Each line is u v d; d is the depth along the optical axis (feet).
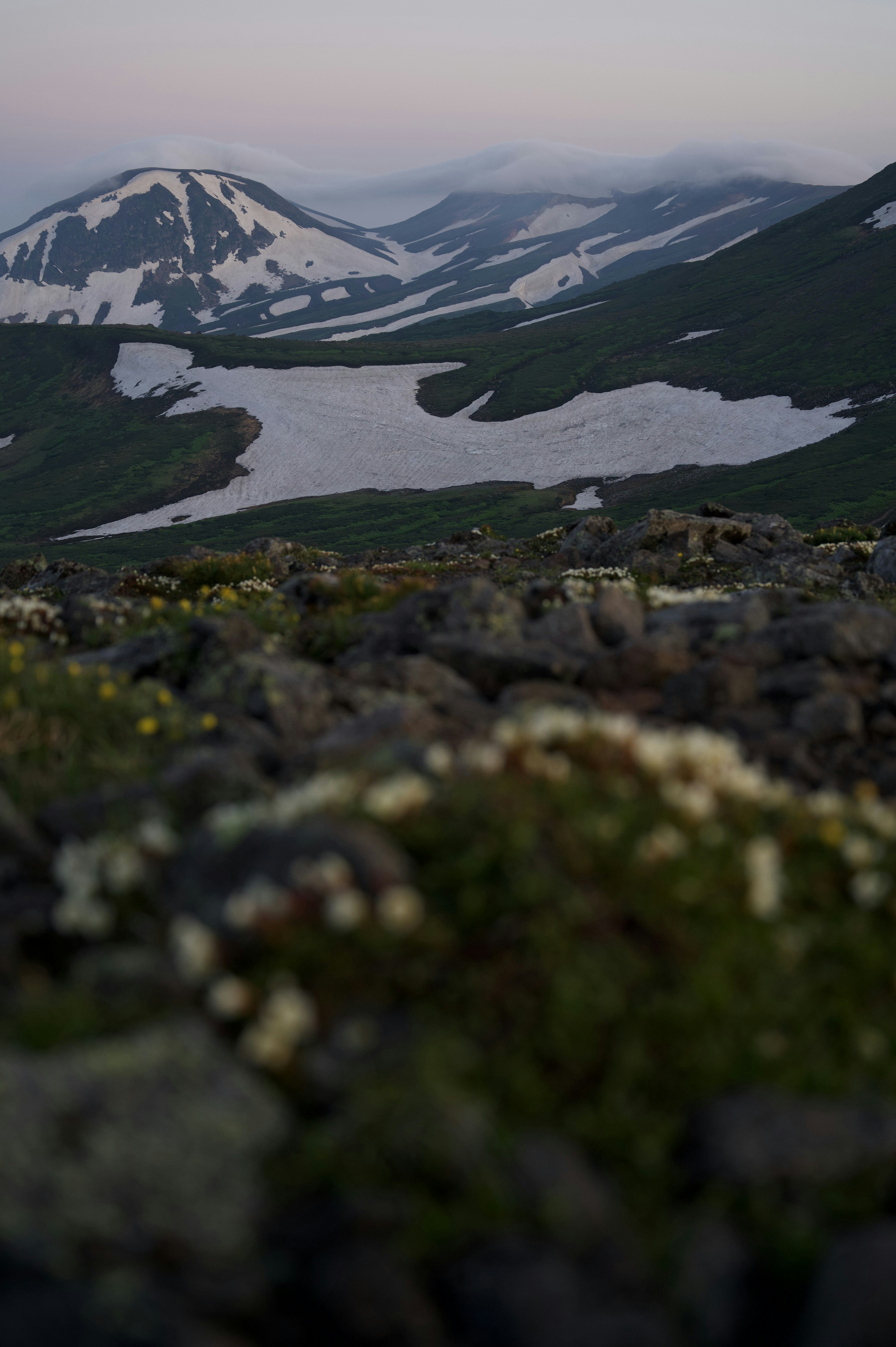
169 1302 7.90
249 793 18.13
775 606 36.68
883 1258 8.79
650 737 17.13
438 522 436.35
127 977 12.32
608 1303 8.58
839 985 13.11
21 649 28.55
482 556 97.19
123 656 30.99
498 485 497.05
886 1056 12.17
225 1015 11.89
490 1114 10.23
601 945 12.14
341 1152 9.64
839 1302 8.55
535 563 91.97
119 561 421.18
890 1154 10.35
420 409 631.56
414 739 19.12
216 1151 9.61
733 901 13.41
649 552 79.36
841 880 15.46
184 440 614.34
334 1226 8.86
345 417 626.64
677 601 42.50
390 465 547.49
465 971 11.79
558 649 31.27
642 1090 10.94
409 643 33.14
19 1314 7.48
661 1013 11.43
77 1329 7.46
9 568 91.61
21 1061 9.91
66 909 13.67
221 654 28.94
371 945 11.84
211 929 12.98
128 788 18.15
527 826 13.20
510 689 28.19
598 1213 9.41
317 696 25.72
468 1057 10.72
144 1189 8.89
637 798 15.08
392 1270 8.48
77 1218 8.38
